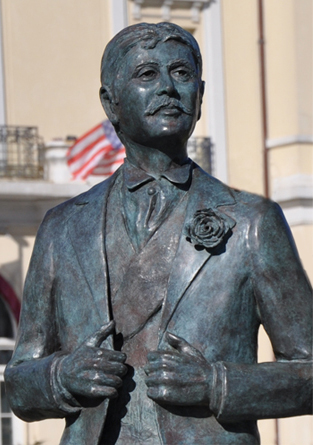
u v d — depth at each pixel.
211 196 5.08
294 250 5.02
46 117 22.97
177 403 4.74
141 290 4.98
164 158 5.13
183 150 5.17
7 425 20.80
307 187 20.56
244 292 4.94
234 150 22.11
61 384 4.87
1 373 21.31
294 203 20.61
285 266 4.96
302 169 20.80
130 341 4.96
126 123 5.14
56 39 23.14
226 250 4.95
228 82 22.55
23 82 22.91
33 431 20.61
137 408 4.91
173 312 4.89
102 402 4.88
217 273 4.93
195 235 4.93
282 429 15.31
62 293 5.11
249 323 4.96
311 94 21.06
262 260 4.93
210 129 22.53
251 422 4.95
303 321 4.93
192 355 4.78
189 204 5.07
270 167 21.12
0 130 22.55
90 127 23.17
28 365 5.04
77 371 4.81
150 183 5.14
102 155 21.56
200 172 5.21
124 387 4.93
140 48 5.08
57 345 5.17
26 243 22.19
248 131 21.70
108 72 5.20
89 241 5.11
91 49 23.33
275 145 21.12
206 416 4.84
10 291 21.95
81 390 4.80
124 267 5.05
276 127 21.12
